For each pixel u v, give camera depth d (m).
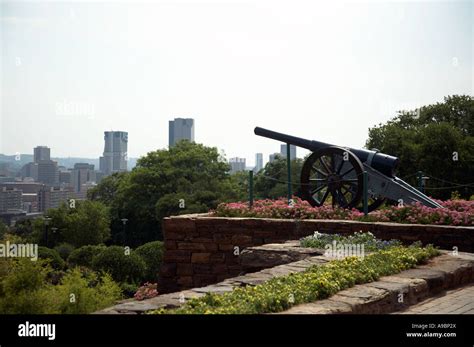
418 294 8.90
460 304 8.72
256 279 8.46
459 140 35.16
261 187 66.06
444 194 34.34
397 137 37.69
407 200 15.88
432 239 13.38
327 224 14.41
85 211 52.72
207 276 15.23
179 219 15.53
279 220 14.80
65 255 44.94
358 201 16.05
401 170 36.09
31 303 9.34
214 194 56.88
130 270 34.69
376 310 7.84
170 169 60.09
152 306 6.74
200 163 63.47
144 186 59.69
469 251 13.05
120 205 61.62
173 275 15.55
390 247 12.10
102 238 54.56
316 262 10.09
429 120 41.75
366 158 16.59
